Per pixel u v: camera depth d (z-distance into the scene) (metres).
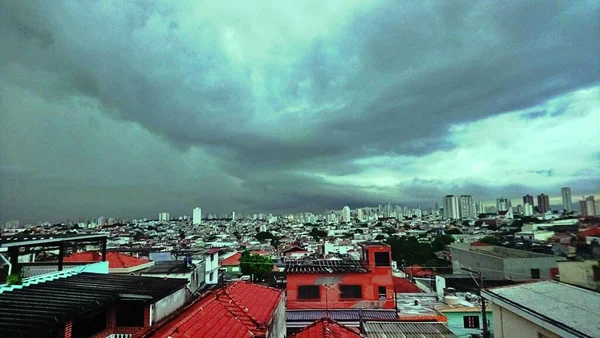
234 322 12.56
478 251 48.09
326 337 14.74
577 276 15.38
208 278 42.38
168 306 14.77
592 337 9.02
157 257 44.50
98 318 12.91
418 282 43.97
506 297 13.16
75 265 19.52
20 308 10.59
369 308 30.05
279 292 19.47
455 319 26.52
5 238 15.68
